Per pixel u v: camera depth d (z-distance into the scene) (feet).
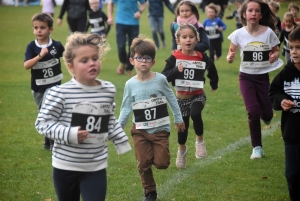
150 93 58.23
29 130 89.51
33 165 71.67
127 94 58.85
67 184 44.39
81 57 43.19
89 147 43.93
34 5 388.98
